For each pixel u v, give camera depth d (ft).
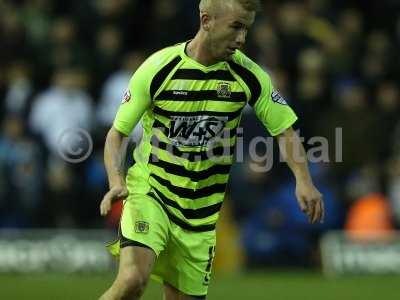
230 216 125.59
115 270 123.03
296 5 145.18
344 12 155.84
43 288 107.24
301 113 131.75
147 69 62.03
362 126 132.46
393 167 130.11
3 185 127.44
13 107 132.98
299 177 63.36
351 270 124.16
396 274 124.47
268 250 125.08
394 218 128.47
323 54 141.90
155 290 105.60
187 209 63.16
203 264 64.18
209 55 61.82
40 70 138.62
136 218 61.41
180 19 141.18
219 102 62.49
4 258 123.54
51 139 128.47
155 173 62.95
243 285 112.16
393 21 156.35
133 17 145.89
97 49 138.21
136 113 62.18
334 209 125.59
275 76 133.08
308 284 114.32
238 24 60.18
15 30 141.59
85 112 129.90
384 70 145.79
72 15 145.89
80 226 127.13
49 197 127.03
